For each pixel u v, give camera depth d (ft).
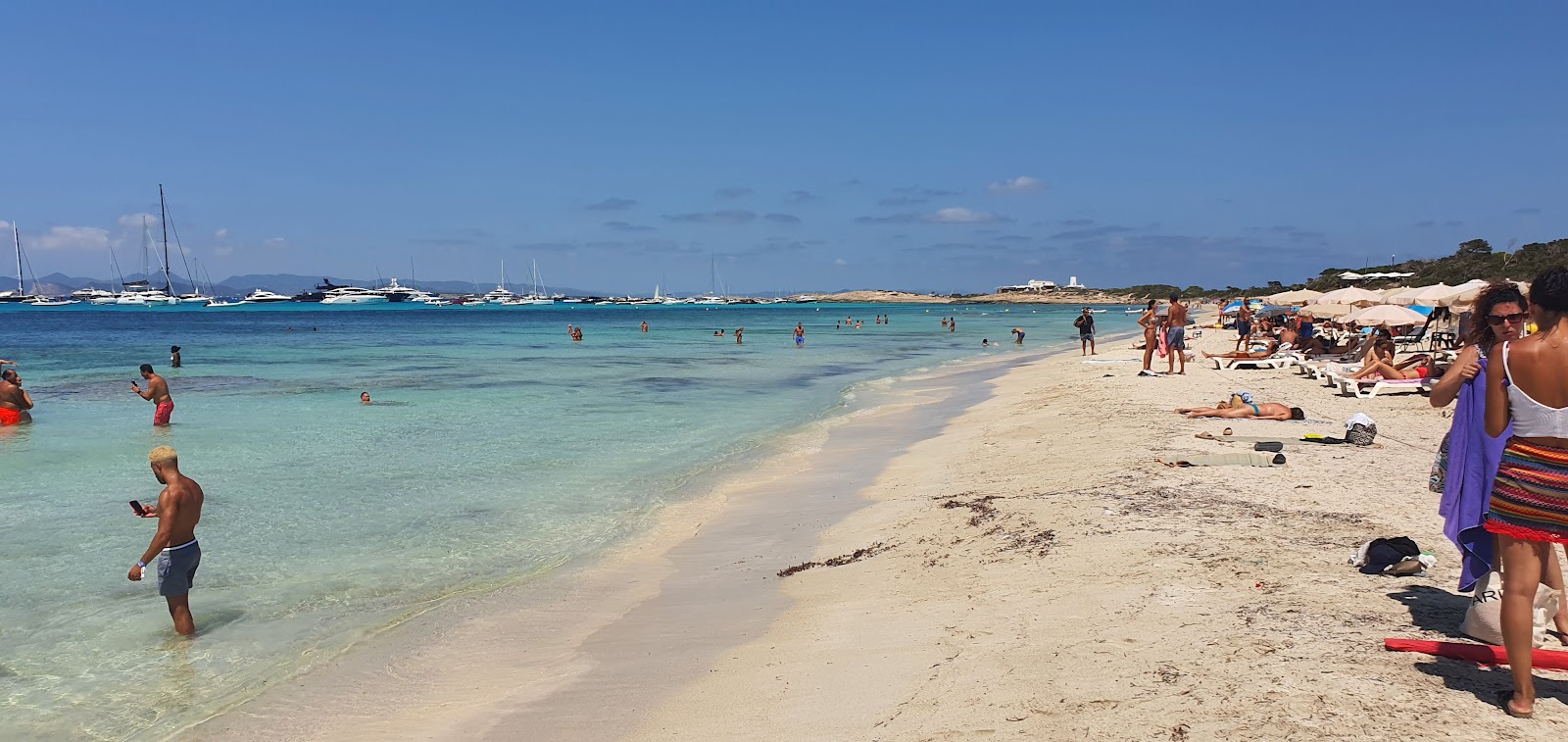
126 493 39.04
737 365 117.50
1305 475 32.37
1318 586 19.24
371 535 32.42
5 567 28.71
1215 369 83.10
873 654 18.92
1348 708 13.23
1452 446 15.03
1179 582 20.34
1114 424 47.55
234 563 29.12
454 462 46.39
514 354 140.56
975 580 22.97
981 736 13.92
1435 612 17.17
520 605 25.36
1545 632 15.33
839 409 68.59
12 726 18.52
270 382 90.38
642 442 52.75
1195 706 13.84
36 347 152.87
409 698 19.52
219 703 19.49
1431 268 280.10
